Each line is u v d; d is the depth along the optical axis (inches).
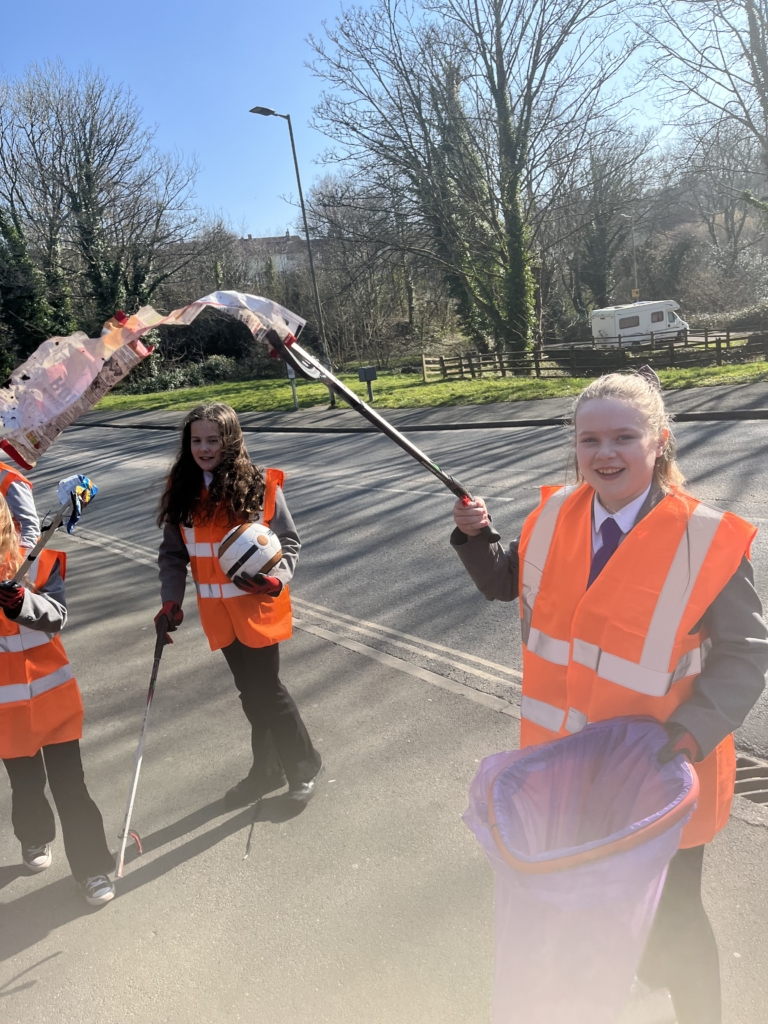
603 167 1157.1
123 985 102.7
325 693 186.2
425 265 1173.7
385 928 107.9
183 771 155.3
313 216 1111.6
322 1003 96.6
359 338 1727.4
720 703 67.2
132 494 545.0
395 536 335.6
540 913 59.4
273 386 1481.3
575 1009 60.8
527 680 79.8
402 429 724.0
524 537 81.0
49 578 115.6
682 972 75.5
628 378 75.7
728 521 70.1
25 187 1637.6
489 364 1162.6
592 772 69.1
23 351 1667.1
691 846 73.7
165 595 129.0
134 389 1754.4
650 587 70.7
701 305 2041.1
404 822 131.5
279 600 134.1
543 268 1363.2
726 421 525.0
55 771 115.9
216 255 1931.6
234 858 126.5
